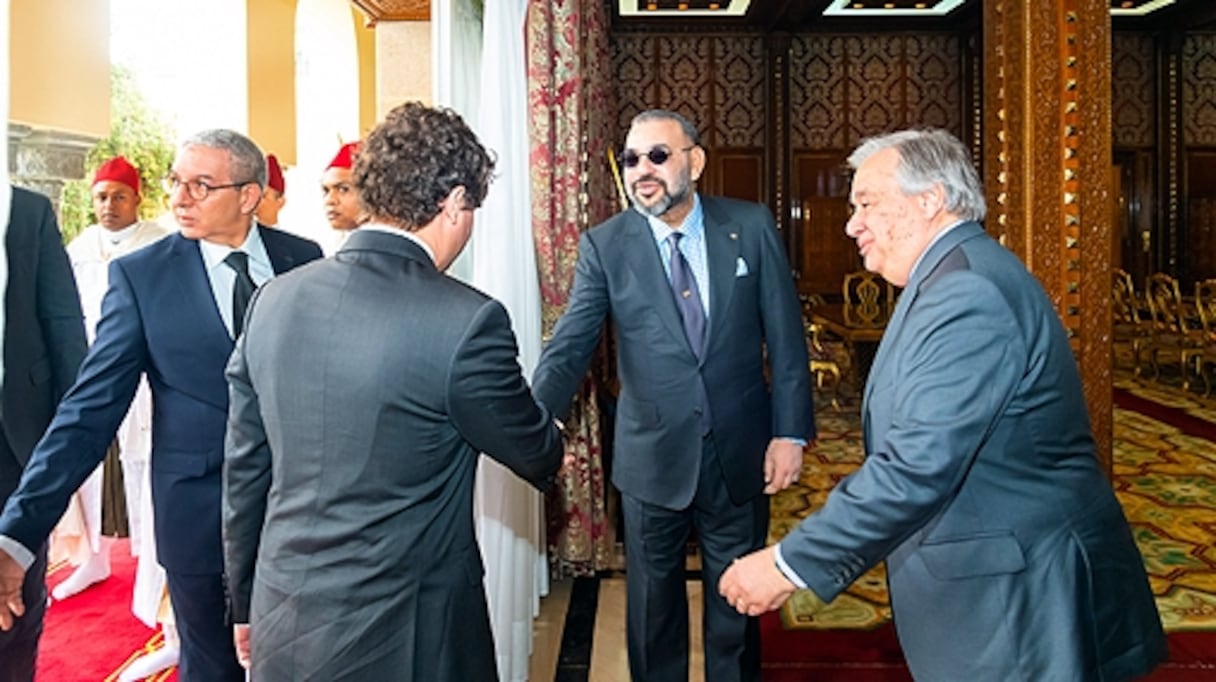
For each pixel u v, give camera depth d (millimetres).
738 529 2139
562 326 2119
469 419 1188
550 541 3416
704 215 2121
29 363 1757
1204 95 10602
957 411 1243
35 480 1528
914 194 1420
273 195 3070
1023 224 2328
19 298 1733
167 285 1715
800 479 4965
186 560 1723
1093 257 2301
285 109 5656
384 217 1269
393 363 1155
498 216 2529
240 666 1801
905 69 10445
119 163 3424
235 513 1329
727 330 2057
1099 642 1305
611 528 4105
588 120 4828
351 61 6223
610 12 9758
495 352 1192
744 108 10445
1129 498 4438
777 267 2131
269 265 1941
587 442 3434
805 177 10516
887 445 1303
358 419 1158
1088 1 2260
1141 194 10711
